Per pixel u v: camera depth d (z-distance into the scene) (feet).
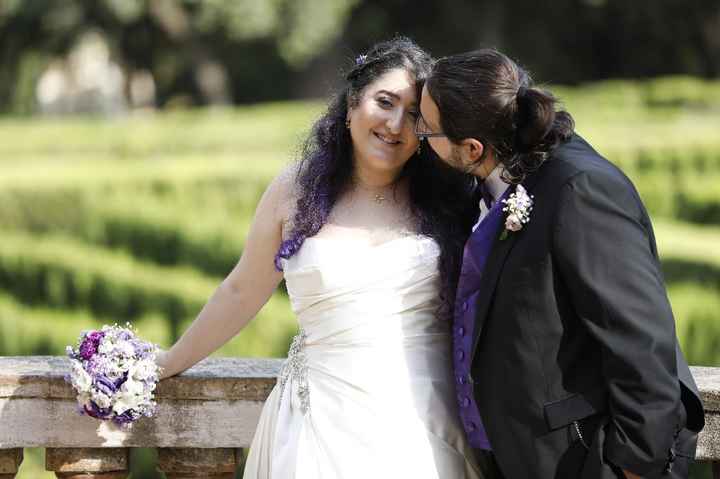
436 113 25.26
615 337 23.18
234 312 29.78
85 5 281.54
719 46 282.15
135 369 28.84
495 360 25.17
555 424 24.48
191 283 96.84
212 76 290.97
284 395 28.63
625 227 23.52
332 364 27.68
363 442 26.96
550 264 24.13
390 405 27.20
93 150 151.12
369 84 28.09
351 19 292.61
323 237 28.27
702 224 112.57
